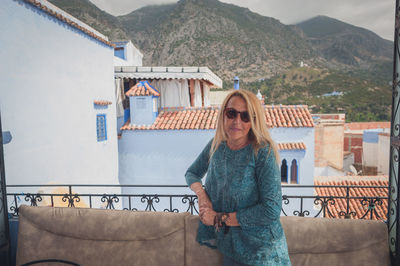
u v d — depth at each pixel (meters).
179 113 10.55
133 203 10.08
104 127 8.53
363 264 1.96
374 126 37.94
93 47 7.80
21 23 4.93
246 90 1.49
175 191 9.80
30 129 5.15
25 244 2.37
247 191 1.40
